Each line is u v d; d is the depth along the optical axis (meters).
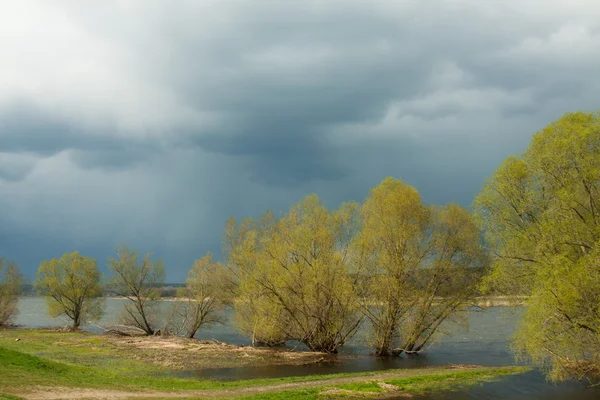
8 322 96.62
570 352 27.77
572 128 30.14
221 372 40.16
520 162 34.44
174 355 49.59
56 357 46.91
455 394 29.17
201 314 68.31
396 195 47.75
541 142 32.22
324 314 51.59
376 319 49.75
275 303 51.62
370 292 49.22
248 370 41.25
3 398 19.80
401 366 43.06
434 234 48.09
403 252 47.62
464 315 48.22
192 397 25.80
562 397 28.55
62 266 83.00
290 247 51.22
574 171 30.28
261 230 65.25
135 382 30.94
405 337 49.09
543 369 36.81
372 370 41.22
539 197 33.09
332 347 51.97
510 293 34.50
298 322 52.34
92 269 84.06
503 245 35.12
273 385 31.42
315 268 49.47
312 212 52.50
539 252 31.33
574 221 29.78
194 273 68.62
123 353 50.75
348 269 50.56
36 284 82.12
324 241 50.72
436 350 53.00
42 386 24.59
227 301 67.25
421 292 47.97
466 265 47.16
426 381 32.88
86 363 43.03
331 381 32.84
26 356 32.25
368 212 50.84
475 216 36.53
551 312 26.70
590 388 30.67
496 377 34.34
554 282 26.73
